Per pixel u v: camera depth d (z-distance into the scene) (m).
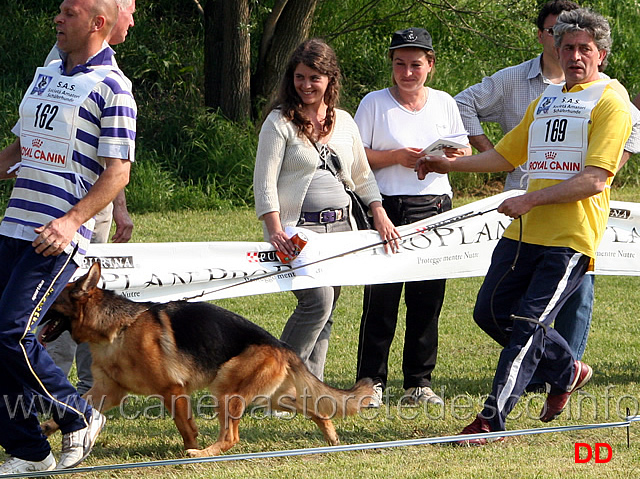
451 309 13.83
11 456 6.61
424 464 6.70
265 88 26.86
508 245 7.56
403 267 8.62
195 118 26.14
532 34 29.05
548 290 7.21
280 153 7.95
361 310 13.80
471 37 30.25
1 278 6.24
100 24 6.30
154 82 28.27
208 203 23.73
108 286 8.08
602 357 10.64
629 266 9.77
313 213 8.12
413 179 8.75
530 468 6.50
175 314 7.15
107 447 7.40
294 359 7.40
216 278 8.27
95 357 7.03
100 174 6.38
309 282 8.16
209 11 26.50
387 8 30.08
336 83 8.05
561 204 7.25
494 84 9.51
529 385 8.98
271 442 7.53
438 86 27.84
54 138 6.20
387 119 8.73
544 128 7.40
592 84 7.30
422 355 8.86
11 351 6.07
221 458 6.58
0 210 21.75
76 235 6.34
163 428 7.96
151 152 25.19
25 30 28.91
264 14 28.41
